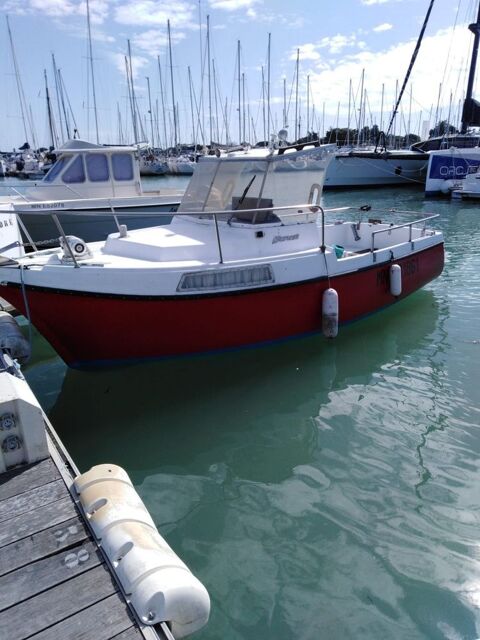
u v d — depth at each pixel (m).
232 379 6.17
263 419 5.33
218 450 4.82
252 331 6.18
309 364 6.57
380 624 2.98
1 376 3.59
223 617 3.04
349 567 3.39
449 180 26.58
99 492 2.93
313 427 5.16
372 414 5.39
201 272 5.62
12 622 2.24
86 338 5.41
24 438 3.30
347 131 44.06
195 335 5.81
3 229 9.38
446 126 36.50
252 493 4.19
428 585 3.23
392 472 4.41
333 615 3.04
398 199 26.86
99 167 12.02
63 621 2.24
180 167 48.53
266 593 3.21
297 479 4.35
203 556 3.52
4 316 5.68
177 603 2.29
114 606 2.31
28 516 2.88
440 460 4.56
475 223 18.20
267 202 6.36
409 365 6.55
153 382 5.93
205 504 4.07
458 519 3.81
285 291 6.29
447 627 2.95
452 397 5.73
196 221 6.71
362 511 3.93
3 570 2.52
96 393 5.85
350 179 31.61
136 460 4.70
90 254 5.70
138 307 5.40
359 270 7.14
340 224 9.66
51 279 5.07
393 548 3.54
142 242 5.99
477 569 3.34
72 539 2.71
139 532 2.65
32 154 53.34
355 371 6.39
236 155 6.56
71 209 11.04
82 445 4.93
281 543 3.62
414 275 8.43
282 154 6.34
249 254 6.25
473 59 28.52
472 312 8.60
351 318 7.30
